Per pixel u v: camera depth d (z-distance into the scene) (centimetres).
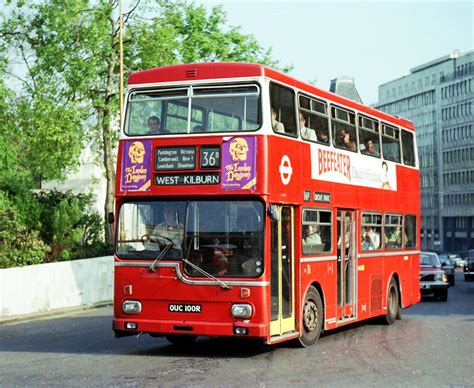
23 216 3366
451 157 15312
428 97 16075
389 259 2205
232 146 1498
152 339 1872
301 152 1639
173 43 4497
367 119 2066
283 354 1570
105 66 4497
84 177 6097
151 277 1513
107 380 1248
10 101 4509
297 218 1622
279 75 1573
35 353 1614
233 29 5047
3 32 4603
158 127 1548
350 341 1802
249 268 1472
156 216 1529
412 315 2570
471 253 6412
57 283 2833
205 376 1291
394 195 2252
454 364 1442
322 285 1736
